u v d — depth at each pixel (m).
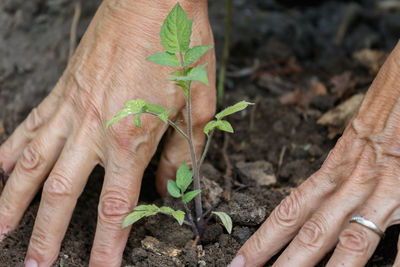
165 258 0.58
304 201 0.56
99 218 0.56
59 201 0.56
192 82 0.58
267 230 0.56
